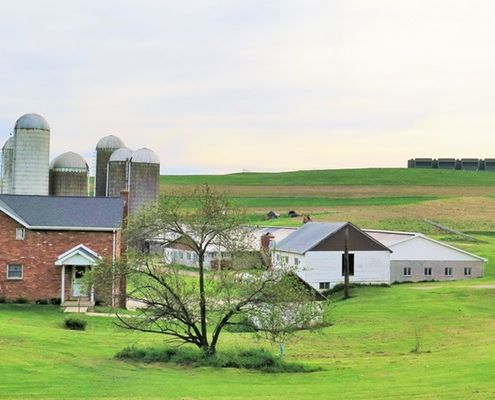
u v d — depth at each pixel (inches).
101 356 1449.3
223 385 1185.4
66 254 2303.2
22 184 3533.5
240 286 1438.2
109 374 1255.5
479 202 6722.4
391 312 2365.9
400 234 3663.9
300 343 1818.4
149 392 1101.1
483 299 2576.3
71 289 2336.4
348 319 2255.2
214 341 1476.4
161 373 1301.7
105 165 4387.3
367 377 1253.1
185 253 3090.6
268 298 1429.6
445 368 1279.5
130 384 1168.8
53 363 1320.1
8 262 2333.9
